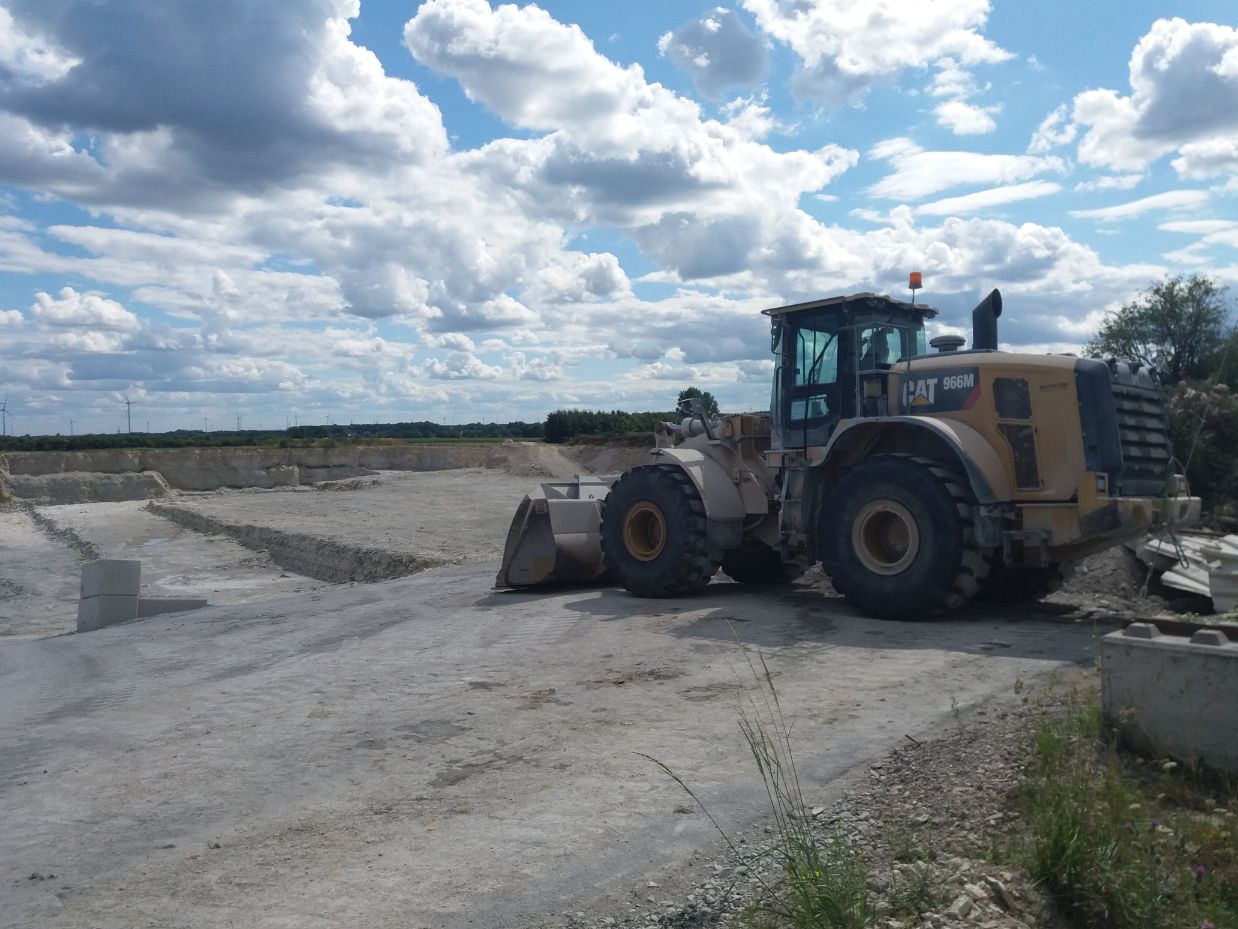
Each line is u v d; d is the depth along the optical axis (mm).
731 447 11484
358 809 5383
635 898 4199
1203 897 3896
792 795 5070
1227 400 13914
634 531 11672
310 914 4188
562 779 5574
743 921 3934
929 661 7555
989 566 9117
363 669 8961
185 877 4652
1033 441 8898
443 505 34750
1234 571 9188
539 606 11625
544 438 55844
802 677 7320
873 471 9305
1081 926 3896
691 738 6094
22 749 7219
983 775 5059
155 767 6457
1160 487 9227
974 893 3953
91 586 16547
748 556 12477
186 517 36688
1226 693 4773
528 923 4051
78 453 57125
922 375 9602
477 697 7520
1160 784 4719
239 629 12625
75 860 4957
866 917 3828
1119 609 9844
